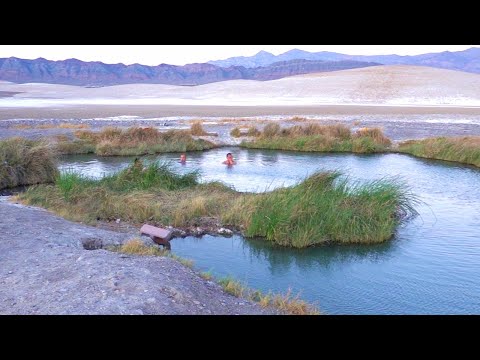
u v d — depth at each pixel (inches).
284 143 1064.8
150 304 242.2
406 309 303.1
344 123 1577.3
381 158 940.6
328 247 425.7
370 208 466.6
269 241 437.1
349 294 327.3
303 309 277.9
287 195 489.1
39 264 300.0
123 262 301.7
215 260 395.9
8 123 1499.8
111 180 612.7
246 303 278.4
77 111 2345.0
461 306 308.2
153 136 1079.0
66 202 527.2
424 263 389.1
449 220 507.2
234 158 940.0
